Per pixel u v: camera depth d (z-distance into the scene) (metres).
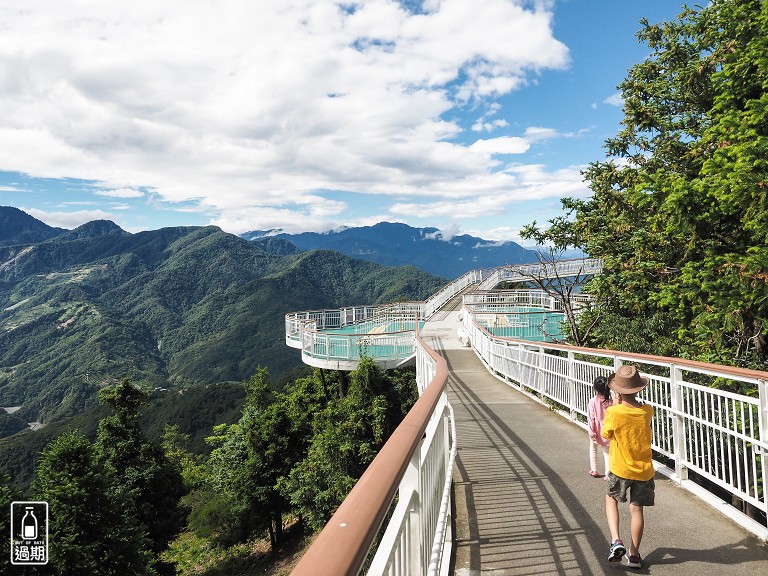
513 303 37.75
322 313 35.69
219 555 31.89
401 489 2.52
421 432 2.36
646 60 18.95
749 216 9.71
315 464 23.58
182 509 29.03
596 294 16.73
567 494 5.95
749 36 11.68
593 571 4.07
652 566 4.12
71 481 17.70
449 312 41.72
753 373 4.77
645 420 4.08
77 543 16.78
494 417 11.23
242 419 35.56
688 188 10.39
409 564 2.37
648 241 14.40
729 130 11.31
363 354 23.67
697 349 12.20
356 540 1.14
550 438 9.00
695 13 15.30
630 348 14.91
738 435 5.01
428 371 8.37
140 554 18.44
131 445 26.53
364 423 22.91
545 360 12.59
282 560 28.34
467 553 4.50
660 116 17.09
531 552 4.46
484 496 6.01
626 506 5.51
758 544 4.45
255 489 29.70
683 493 5.91
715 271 10.55
